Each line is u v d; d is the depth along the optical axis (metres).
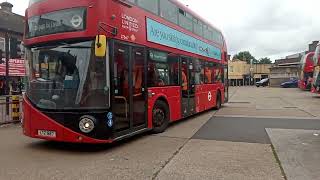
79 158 7.37
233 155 7.62
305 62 39.88
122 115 8.34
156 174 6.16
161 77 10.71
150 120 9.91
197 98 14.36
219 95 18.56
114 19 8.07
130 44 8.80
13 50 16.20
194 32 14.06
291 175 6.14
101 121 7.57
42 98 7.91
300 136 10.04
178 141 9.27
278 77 68.25
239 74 88.88
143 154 7.72
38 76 8.05
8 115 13.14
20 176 6.06
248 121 13.49
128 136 8.61
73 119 7.55
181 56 12.45
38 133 7.93
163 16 10.99
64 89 7.71
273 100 26.77
